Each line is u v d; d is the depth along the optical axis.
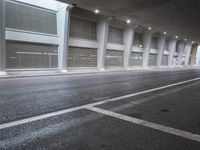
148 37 32.56
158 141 3.17
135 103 6.03
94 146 2.93
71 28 20.72
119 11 20.31
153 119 4.37
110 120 4.23
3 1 13.61
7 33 14.89
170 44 43.38
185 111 5.14
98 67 24.52
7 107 5.20
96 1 17.09
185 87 10.07
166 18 23.36
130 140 3.18
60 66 19.42
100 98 6.69
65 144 2.98
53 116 4.46
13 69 15.65
